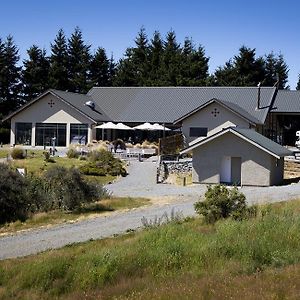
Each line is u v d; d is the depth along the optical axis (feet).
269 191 94.89
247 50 275.18
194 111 165.68
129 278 40.65
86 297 35.96
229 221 54.90
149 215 73.67
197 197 93.04
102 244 53.26
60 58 290.97
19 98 279.49
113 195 96.58
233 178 114.62
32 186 81.15
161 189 106.42
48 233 64.80
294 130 195.93
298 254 42.47
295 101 183.93
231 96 187.11
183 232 51.47
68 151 149.69
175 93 195.42
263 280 33.68
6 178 77.41
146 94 197.98
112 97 199.41
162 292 32.96
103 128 174.19
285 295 29.86
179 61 287.07
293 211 61.05
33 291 40.11
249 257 43.14
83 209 82.28
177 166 129.29
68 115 180.96
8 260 48.93
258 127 169.68
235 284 33.14
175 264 42.93
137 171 130.72
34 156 145.28
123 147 163.53
